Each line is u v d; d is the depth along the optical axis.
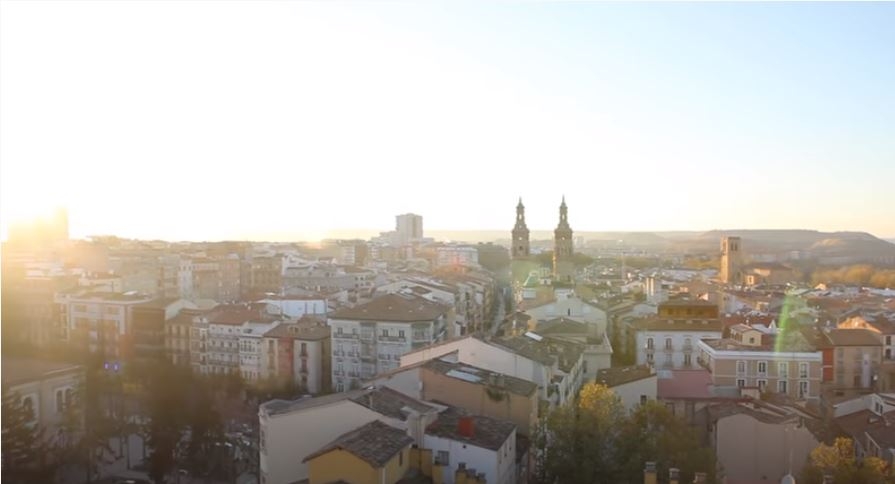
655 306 185.38
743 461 92.94
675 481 61.22
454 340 103.75
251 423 145.12
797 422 94.50
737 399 112.00
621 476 73.75
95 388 161.75
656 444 76.81
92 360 181.25
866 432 98.00
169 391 153.00
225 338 173.12
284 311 197.50
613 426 77.69
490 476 66.12
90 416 141.75
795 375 128.12
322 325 173.38
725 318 171.50
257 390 167.12
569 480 74.38
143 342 184.62
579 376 126.88
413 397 81.44
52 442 125.38
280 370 166.25
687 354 156.12
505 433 71.12
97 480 116.44
